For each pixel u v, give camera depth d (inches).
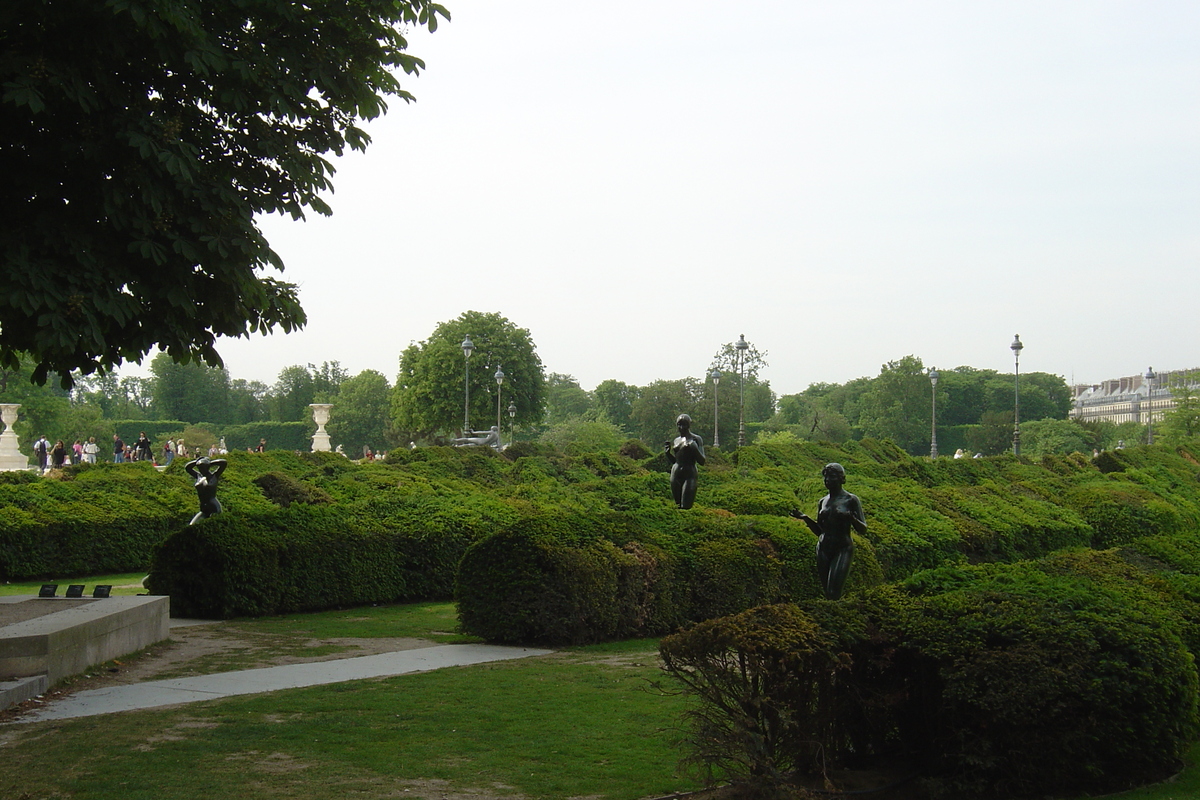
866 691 288.7
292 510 672.4
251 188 441.4
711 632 264.5
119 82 393.7
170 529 900.6
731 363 4439.0
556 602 530.9
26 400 2603.3
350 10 452.4
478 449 1393.9
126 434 4175.7
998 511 1002.7
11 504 813.2
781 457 1582.2
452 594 746.8
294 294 482.0
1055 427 4242.1
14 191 378.3
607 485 1051.3
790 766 277.3
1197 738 332.5
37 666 389.7
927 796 271.0
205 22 410.3
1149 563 457.1
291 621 608.1
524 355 3299.7
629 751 310.8
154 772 282.8
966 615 294.8
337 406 5024.6
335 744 315.9
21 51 361.4
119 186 374.3
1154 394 6574.8
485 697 387.9
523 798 266.1
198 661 468.1
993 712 270.2
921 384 5305.1
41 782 273.0
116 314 366.6
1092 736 273.0
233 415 5580.7
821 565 481.4
